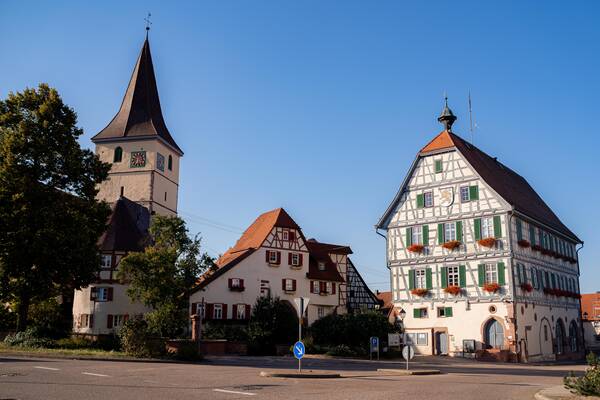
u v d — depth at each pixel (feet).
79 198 118.11
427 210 143.23
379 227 150.41
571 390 48.34
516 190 160.25
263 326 137.80
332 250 194.59
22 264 107.45
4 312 135.85
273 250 172.55
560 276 156.35
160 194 210.59
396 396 45.91
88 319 152.15
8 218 104.06
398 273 145.48
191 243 136.56
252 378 59.62
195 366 76.13
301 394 45.80
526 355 126.11
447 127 149.79
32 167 111.04
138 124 211.82
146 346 85.56
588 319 252.01
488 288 128.26
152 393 43.55
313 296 179.22
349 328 131.03
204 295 154.71
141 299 130.41
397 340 121.60
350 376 67.56
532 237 141.59
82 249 110.83
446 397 45.93
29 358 78.59
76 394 41.75
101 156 209.87
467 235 135.23
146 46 225.35
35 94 115.85
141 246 157.07
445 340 134.62
